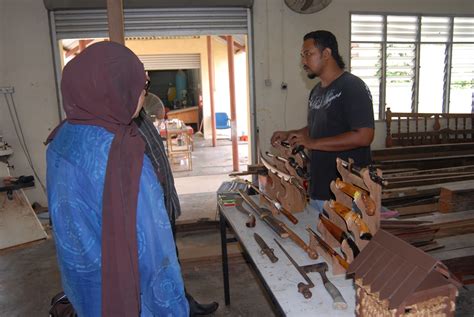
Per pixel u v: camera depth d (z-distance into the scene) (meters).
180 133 6.68
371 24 4.77
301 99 4.62
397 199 3.16
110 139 0.84
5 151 3.79
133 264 0.83
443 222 1.94
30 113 4.19
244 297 2.53
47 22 4.07
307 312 1.02
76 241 0.84
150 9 4.18
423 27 4.95
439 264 0.80
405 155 4.64
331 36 1.92
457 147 4.79
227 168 6.36
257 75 4.50
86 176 0.82
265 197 1.88
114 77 0.83
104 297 0.83
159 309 0.90
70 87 0.85
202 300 2.51
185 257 3.04
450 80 5.20
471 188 2.22
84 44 5.81
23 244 3.51
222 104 9.84
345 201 1.36
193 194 4.95
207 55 9.26
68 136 0.87
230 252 3.08
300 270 1.23
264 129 4.61
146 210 0.85
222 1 4.21
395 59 4.98
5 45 4.04
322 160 1.91
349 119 1.82
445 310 0.83
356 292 0.96
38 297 2.61
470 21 5.09
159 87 12.91
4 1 3.98
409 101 5.13
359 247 1.17
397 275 0.85
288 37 4.50
